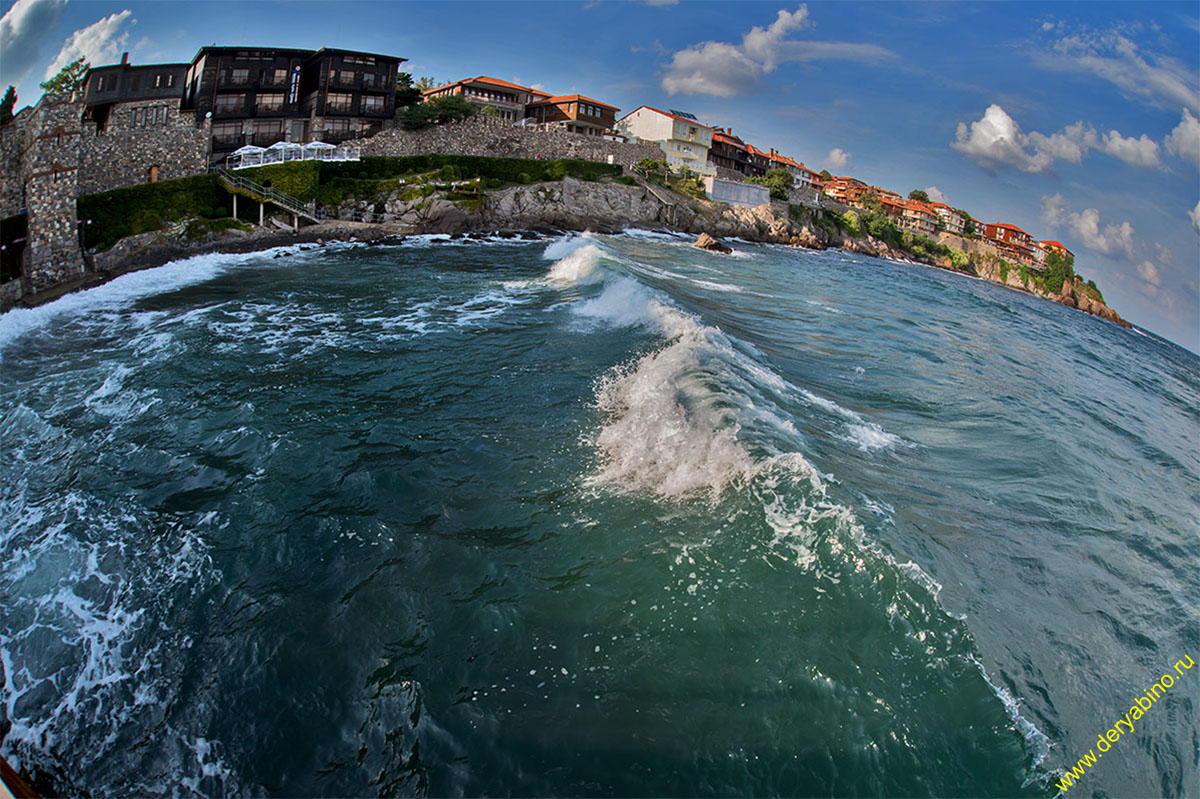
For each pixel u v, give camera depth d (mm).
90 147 33750
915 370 19422
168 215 34594
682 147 86688
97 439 12094
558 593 7414
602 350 16609
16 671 6926
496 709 5961
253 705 6223
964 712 5941
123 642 7199
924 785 5277
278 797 5371
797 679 6164
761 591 7262
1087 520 10781
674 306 20406
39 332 19938
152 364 16109
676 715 5820
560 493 9594
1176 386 31516
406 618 7168
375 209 44250
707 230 69625
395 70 54531
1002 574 8555
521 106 79000
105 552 8812
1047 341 34781
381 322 20047
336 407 13164
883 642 6594
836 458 11055
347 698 6219
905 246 106750
